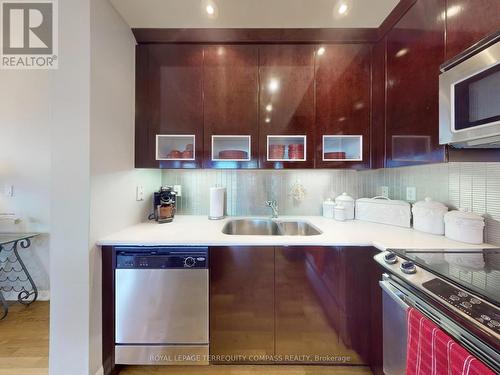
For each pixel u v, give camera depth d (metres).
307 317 1.36
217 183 2.08
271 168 1.70
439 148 1.10
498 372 0.58
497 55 0.81
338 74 1.66
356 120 1.66
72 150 1.24
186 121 1.66
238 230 2.00
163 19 1.52
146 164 1.66
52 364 1.24
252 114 1.66
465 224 1.23
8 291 2.34
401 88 1.39
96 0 1.27
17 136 2.31
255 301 1.36
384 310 1.19
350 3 1.38
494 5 0.85
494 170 1.17
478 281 0.80
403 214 1.63
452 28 1.03
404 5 1.34
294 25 1.57
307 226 1.85
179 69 1.66
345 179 2.09
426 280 0.85
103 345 1.33
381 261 1.05
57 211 1.24
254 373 1.40
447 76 1.02
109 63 1.38
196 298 1.34
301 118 1.66
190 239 1.33
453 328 0.71
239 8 1.42
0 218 2.30
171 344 1.36
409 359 0.86
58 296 1.24
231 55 1.66
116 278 1.35
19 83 2.29
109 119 1.39
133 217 1.68
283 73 1.66
